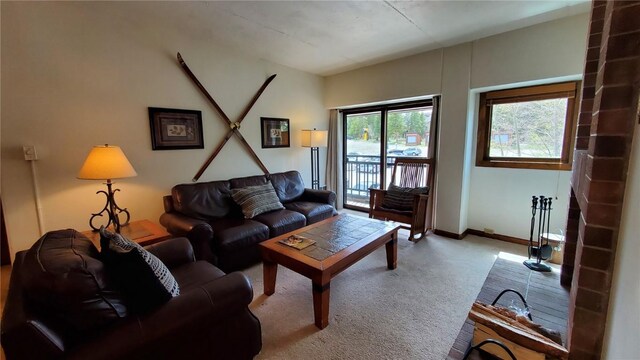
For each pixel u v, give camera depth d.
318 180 4.79
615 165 1.05
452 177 3.58
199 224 2.48
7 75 2.15
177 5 2.45
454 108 3.48
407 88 3.87
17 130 2.21
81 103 2.49
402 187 3.81
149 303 1.21
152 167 2.96
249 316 1.54
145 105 2.87
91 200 2.61
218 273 1.85
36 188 2.33
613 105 1.04
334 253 2.06
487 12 2.59
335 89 4.75
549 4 2.45
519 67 2.98
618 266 1.03
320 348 1.73
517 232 3.42
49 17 2.29
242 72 3.68
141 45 2.80
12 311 0.98
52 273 1.02
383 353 1.68
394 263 2.76
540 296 1.84
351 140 5.12
